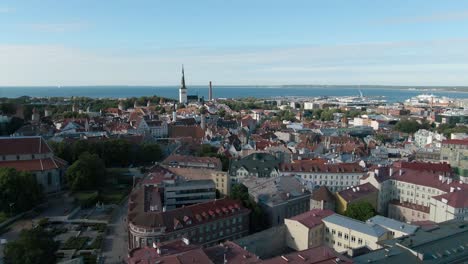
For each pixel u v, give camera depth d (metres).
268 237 169.75
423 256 126.25
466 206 187.75
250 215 196.62
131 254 136.38
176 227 164.75
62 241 178.75
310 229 166.25
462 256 130.75
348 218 172.75
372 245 154.88
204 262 123.69
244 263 129.88
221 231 181.38
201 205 181.25
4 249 152.50
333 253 132.25
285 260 126.19
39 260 133.00
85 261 158.88
